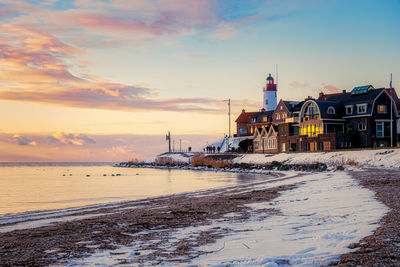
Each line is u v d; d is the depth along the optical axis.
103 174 92.19
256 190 29.19
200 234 12.46
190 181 53.94
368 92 75.81
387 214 13.70
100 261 9.46
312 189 26.56
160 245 11.05
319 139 75.12
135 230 13.89
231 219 15.40
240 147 109.44
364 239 10.02
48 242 12.24
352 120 75.19
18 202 31.34
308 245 9.84
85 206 25.08
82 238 12.73
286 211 16.69
